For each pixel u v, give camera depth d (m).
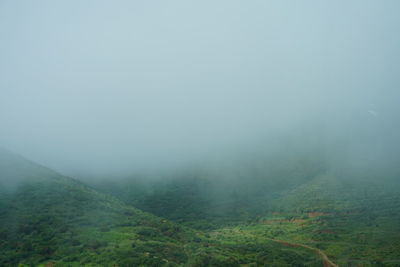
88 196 192.88
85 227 153.50
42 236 136.50
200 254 145.88
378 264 146.62
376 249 162.62
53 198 174.62
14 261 118.56
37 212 156.62
